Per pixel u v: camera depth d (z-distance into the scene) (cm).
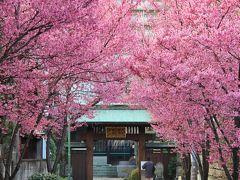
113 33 1432
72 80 1474
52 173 1869
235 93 1033
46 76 1207
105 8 1483
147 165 2630
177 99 1265
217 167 2077
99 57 1232
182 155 2103
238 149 1240
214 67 1164
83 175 2961
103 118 2647
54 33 1051
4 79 1174
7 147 1809
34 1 884
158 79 1203
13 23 955
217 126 1362
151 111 1998
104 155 5019
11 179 1365
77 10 923
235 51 1068
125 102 2292
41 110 1379
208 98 1140
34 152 2836
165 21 1675
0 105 1277
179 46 1202
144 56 1233
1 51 1049
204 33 1101
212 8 1174
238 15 1203
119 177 4681
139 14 1998
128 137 2686
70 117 1788
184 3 1459
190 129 1541
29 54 1087
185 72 1108
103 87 1717
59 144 1870
